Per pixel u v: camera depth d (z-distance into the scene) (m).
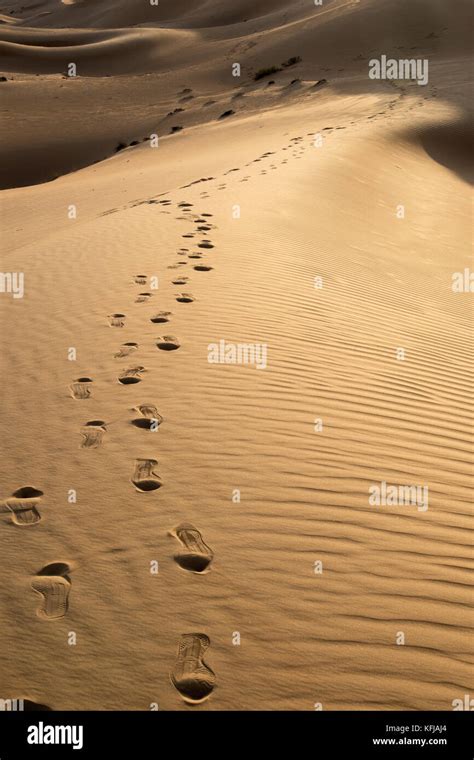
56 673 2.43
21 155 39.16
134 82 54.66
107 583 2.89
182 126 40.12
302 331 6.62
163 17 107.75
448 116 26.94
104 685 2.39
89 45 72.00
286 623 2.73
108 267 8.41
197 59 62.25
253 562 3.08
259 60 53.66
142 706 2.33
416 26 50.44
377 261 11.14
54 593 2.81
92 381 5.10
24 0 155.88
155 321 6.45
